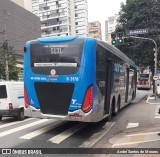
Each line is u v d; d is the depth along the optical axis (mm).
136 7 34594
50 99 10617
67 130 11727
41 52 10820
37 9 116688
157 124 12938
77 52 10336
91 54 10297
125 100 19016
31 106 10922
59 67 10484
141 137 9805
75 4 120312
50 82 10586
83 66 10227
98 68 10898
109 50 12875
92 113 10258
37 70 10844
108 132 11312
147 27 33875
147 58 34094
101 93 11430
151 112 18016
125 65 18422
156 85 28328
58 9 113625
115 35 29125
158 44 33156
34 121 14938
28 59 11047
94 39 10539
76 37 10500
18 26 55562
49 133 11070
